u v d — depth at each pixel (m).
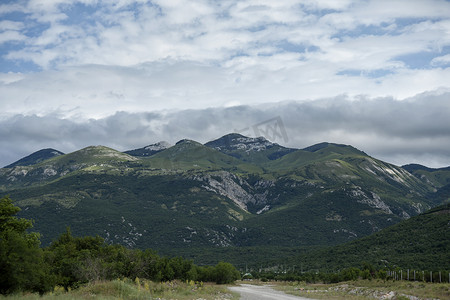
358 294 72.31
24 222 54.06
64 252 71.56
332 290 87.38
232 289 88.56
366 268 122.19
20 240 40.38
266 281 156.12
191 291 58.41
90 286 44.03
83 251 73.88
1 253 38.50
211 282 112.19
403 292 64.56
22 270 39.56
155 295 46.38
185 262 96.69
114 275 59.81
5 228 51.47
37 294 37.47
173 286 64.25
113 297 37.16
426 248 150.75
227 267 114.31
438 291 62.62
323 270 167.12
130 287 42.81
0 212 52.72
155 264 76.31
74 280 55.31
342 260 173.12
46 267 52.56
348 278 115.25
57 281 52.88
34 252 41.62
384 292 68.62
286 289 94.75
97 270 57.53
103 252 76.75
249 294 71.81
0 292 38.44
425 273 93.12
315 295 70.62
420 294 61.56
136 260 72.38
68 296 36.56
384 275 100.50
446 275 86.06
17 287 39.12
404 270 114.56
